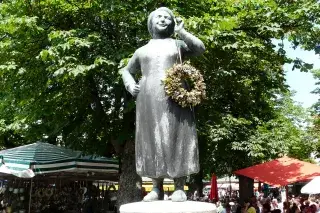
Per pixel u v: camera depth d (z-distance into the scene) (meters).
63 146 14.45
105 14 10.82
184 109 4.55
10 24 10.52
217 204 18.67
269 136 19.77
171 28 4.96
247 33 12.46
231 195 34.75
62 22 12.20
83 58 11.07
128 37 11.54
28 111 13.35
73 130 13.74
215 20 10.16
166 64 4.66
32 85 12.42
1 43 10.98
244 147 18.67
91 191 19.05
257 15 11.95
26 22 10.41
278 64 14.70
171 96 4.47
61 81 11.47
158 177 4.49
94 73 11.62
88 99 13.20
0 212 14.29
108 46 10.95
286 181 12.63
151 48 4.80
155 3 10.99
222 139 16.91
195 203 4.26
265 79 15.31
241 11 11.56
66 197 17.83
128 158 12.42
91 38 10.63
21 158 12.07
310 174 12.86
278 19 12.04
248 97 15.88
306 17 12.12
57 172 12.88
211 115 13.80
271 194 35.72
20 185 15.11
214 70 12.66
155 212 4.03
